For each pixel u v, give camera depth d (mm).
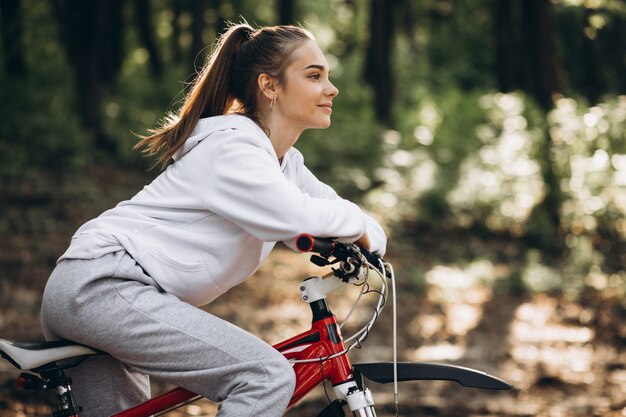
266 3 18844
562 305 7742
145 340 2215
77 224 9492
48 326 2336
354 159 13328
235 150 2234
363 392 2297
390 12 15680
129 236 2279
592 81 16781
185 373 2219
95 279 2219
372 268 2283
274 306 7348
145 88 16500
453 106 14711
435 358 6043
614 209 9086
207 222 2289
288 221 2158
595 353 6207
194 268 2281
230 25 2635
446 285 8539
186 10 19922
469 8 21344
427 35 22906
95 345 2271
